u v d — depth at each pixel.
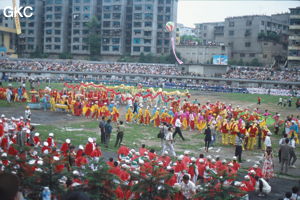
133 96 45.94
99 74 87.50
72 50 114.00
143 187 9.75
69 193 3.82
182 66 89.25
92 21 108.62
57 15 115.31
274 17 113.00
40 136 24.53
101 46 112.25
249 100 59.12
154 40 108.75
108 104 37.28
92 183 9.13
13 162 10.60
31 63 89.31
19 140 17.45
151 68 90.75
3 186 3.69
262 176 15.40
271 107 50.84
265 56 98.81
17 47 117.62
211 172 10.75
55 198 9.45
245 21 101.69
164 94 44.25
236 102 55.47
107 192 9.27
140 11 107.38
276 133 31.31
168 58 100.19
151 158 15.72
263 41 98.75
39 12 119.12
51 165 10.26
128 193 10.99
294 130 26.28
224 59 84.69
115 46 110.94
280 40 103.62
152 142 25.06
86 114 35.19
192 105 35.47
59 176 9.84
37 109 39.56
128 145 23.59
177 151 22.69
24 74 83.44
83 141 23.73
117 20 110.00
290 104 52.72
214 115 32.06
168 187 9.82
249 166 19.86
